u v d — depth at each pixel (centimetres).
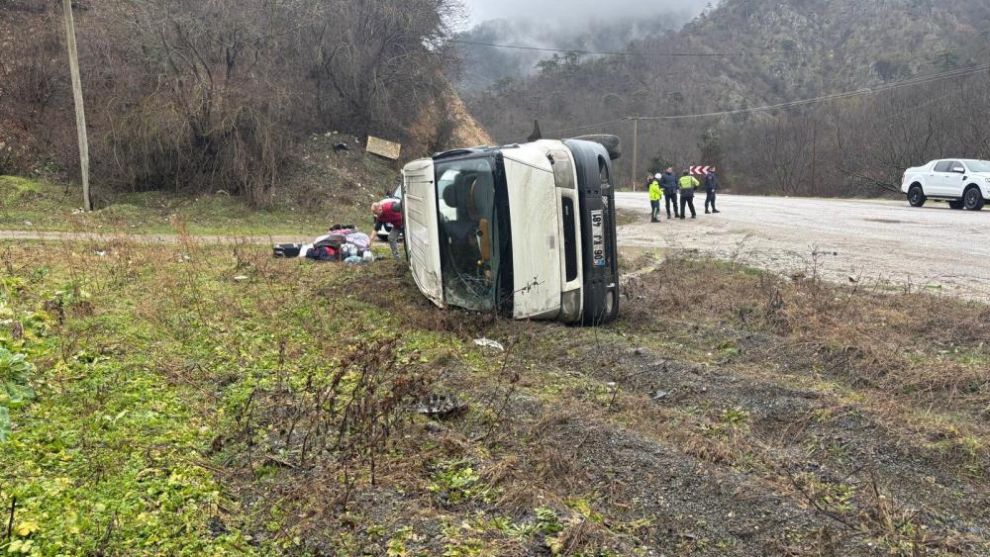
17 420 468
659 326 848
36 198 2145
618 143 937
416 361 665
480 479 425
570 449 483
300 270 1165
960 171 2494
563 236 813
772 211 2489
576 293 816
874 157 5062
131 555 336
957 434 491
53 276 952
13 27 2658
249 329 765
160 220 2109
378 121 3328
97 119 2412
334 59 3166
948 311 830
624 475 448
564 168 805
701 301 956
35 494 378
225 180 2481
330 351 701
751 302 920
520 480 425
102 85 2484
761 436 527
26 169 2378
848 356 670
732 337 774
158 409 514
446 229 883
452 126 3747
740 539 382
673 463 457
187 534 358
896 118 5147
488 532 365
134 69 2450
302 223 2339
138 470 417
